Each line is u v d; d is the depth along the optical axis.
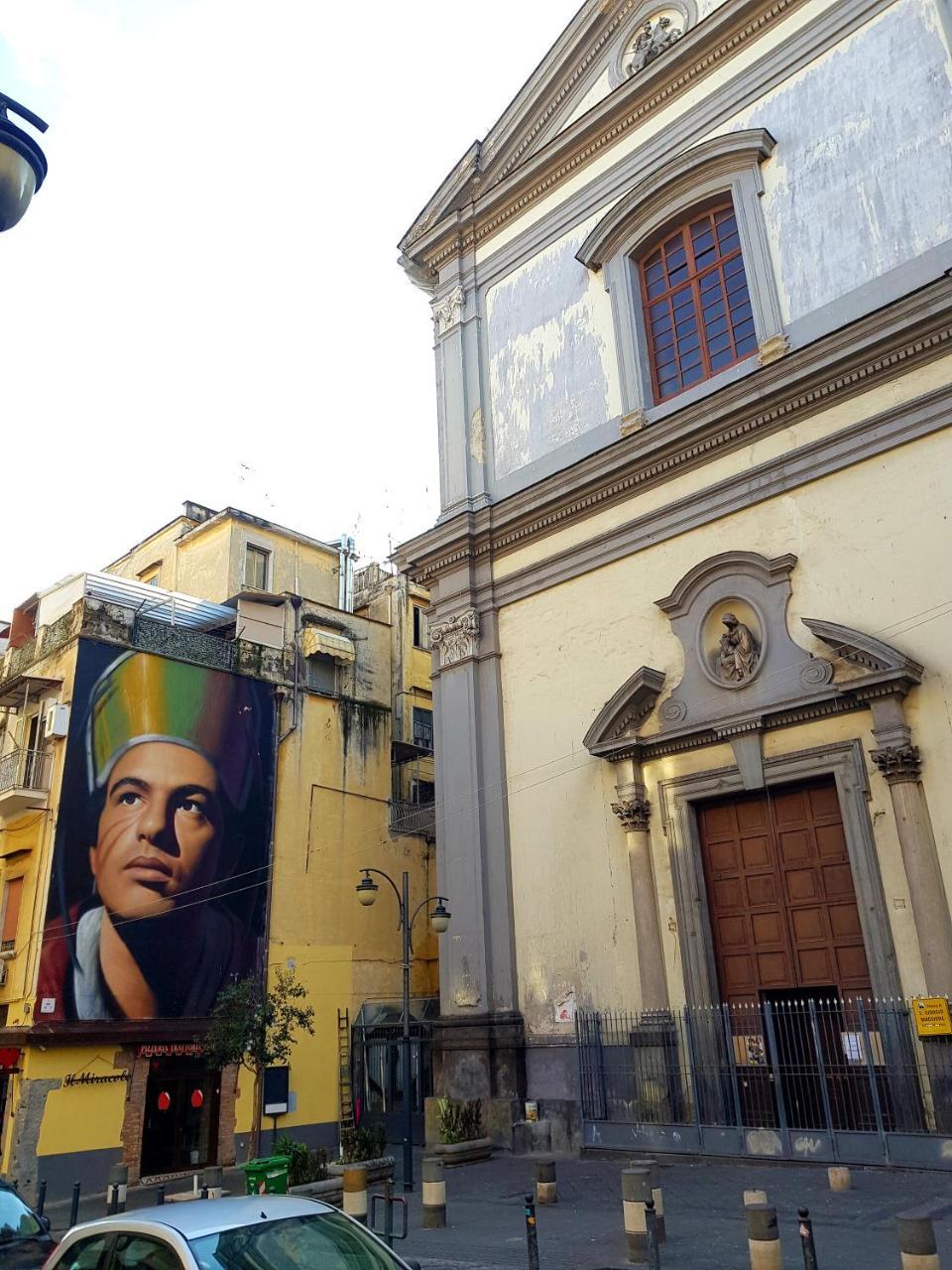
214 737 22.89
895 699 12.58
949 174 13.92
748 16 16.77
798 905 13.44
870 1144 11.25
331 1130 22.23
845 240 14.80
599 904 15.22
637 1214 8.23
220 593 29.42
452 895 17.02
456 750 17.81
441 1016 16.52
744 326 16.08
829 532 13.93
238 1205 5.57
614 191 18.48
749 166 16.14
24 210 5.15
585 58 19.78
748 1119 12.92
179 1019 20.42
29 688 21.33
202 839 21.97
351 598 32.59
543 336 18.98
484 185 21.20
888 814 12.59
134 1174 19.05
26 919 19.78
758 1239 7.08
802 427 14.59
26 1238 8.37
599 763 15.78
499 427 19.31
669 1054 13.67
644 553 16.16
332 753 25.27
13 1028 18.66
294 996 20.30
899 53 14.84
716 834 14.48
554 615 17.19
